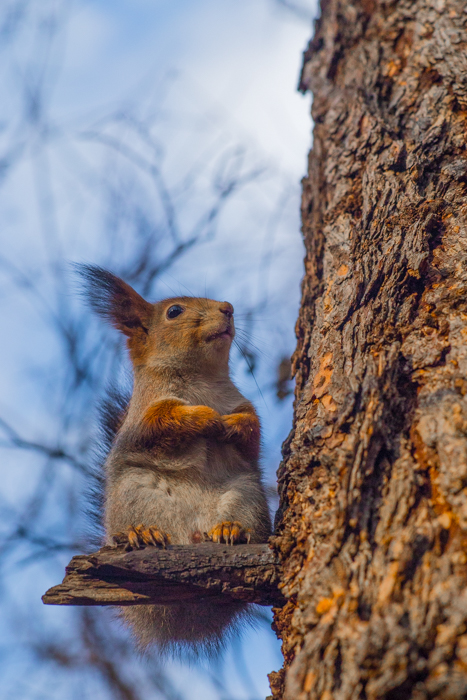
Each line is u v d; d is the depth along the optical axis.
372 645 4.39
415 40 10.59
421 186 8.34
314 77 11.96
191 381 10.77
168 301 11.20
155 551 6.46
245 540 7.71
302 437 6.73
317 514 5.96
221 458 9.52
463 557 4.67
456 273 7.14
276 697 6.01
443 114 9.01
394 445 5.77
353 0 11.98
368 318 7.21
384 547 5.11
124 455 9.47
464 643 4.21
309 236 10.15
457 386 5.92
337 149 10.12
